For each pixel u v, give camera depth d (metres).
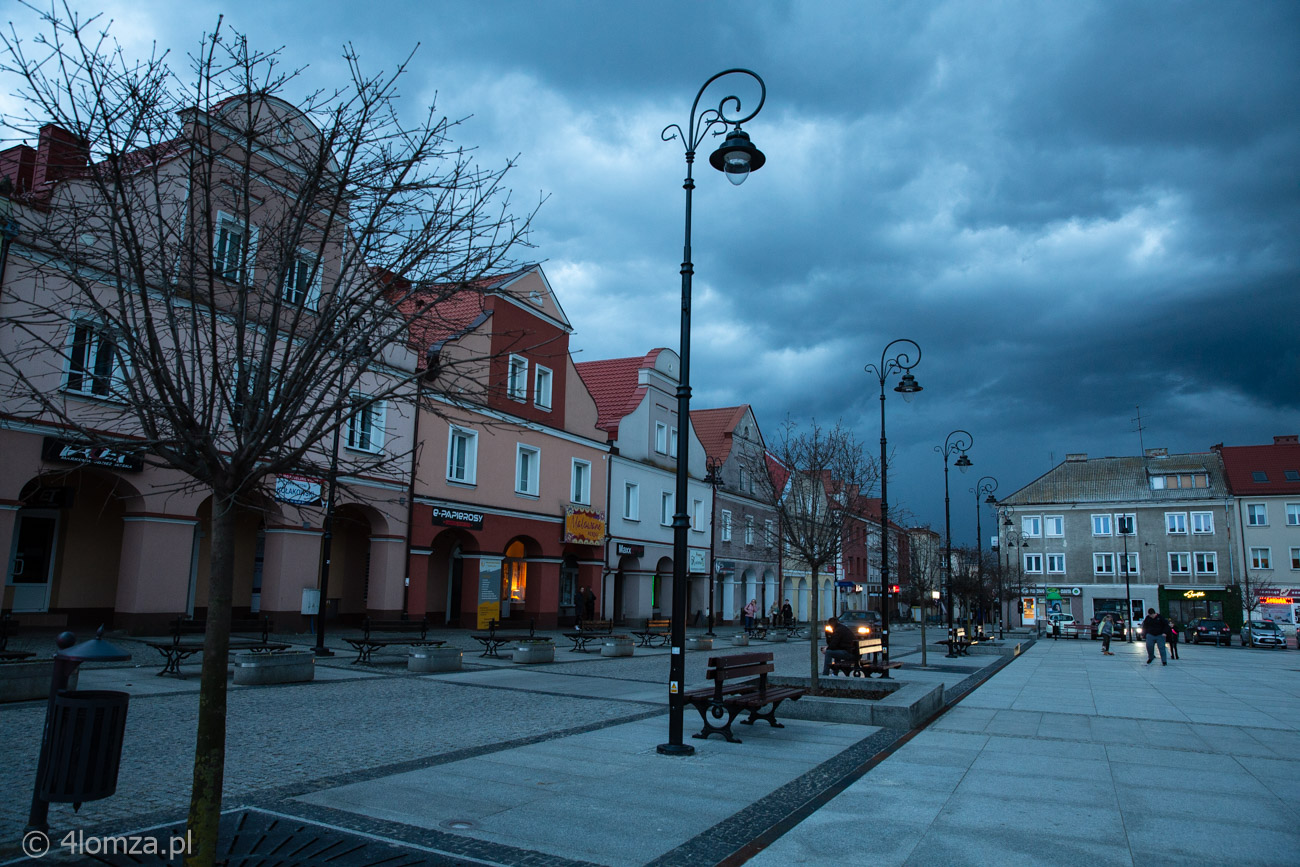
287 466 4.80
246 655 12.91
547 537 30.88
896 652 29.27
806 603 56.09
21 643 15.91
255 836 5.39
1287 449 60.12
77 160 5.21
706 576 42.72
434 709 11.24
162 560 18.50
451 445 26.58
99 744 4.79
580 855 5.30
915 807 6.66
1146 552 61.06
